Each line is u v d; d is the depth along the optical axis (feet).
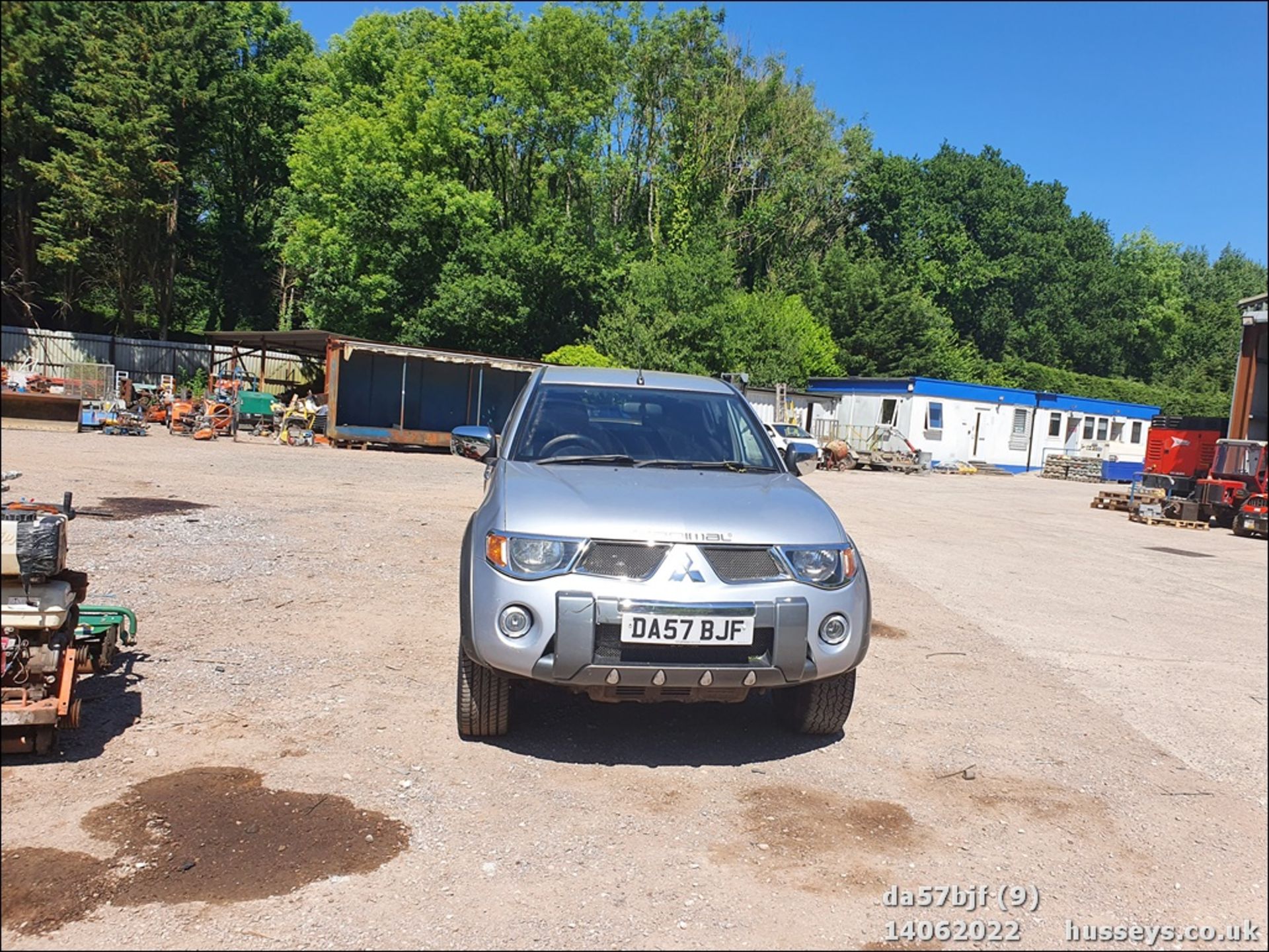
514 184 127.34
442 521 35.94
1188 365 202.39
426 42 125.39
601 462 16.02
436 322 110.22
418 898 9.58
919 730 15.81
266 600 21.38
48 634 12.05
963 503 65.00
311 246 114.01
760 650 12.85
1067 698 18.39
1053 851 11.68
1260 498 58.44
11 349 107.04
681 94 138.51
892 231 179.73
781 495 14.66
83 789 11.43
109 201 108.58
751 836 11.43
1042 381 168.14
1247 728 17.34
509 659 12.46
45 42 105.40
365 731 14.03
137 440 66.80
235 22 125.59
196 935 8.71
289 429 77.77
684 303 112.16
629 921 9.43
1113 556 42.34
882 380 112.88
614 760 13.60
